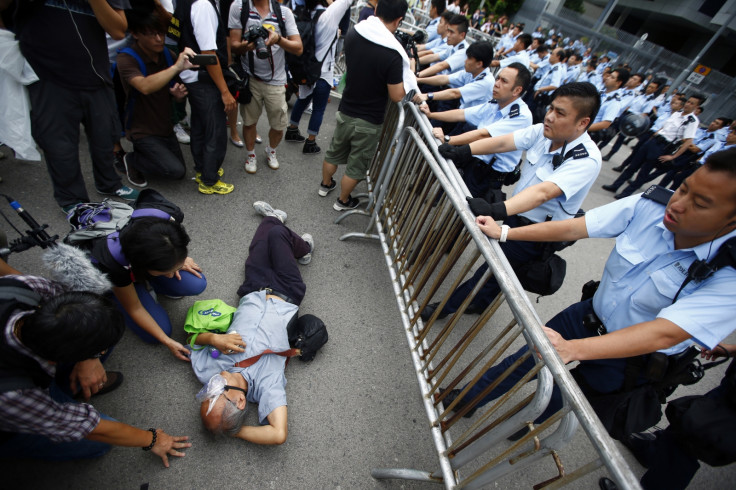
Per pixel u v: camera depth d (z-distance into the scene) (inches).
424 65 210.4
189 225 108.0
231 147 149.9
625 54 684.1
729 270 45.1
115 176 107.3
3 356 37.9
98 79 87.1
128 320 74.5
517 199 67.2
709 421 57.9
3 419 38.3
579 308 69.6
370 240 124.3
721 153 40.2
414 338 78.4
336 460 70.1
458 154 83.0
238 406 65.5
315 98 147.8
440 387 88.5
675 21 1042.1
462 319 108.9
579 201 76.5
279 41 112.6
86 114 90.0
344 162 128.1
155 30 89.9
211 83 102.7
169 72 93.2
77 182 95.9
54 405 42.9
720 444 56.3
